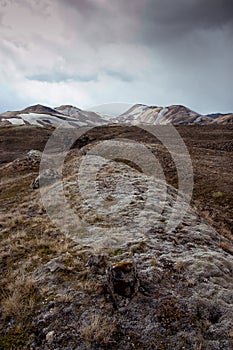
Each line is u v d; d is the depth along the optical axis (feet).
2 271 23.45
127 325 16.35
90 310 17.54
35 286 20.39
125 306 17.72
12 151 156.35
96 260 22.72
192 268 22.36
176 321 16.58
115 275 18.54
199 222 34.94
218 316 17.30
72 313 17.40
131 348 14.92
